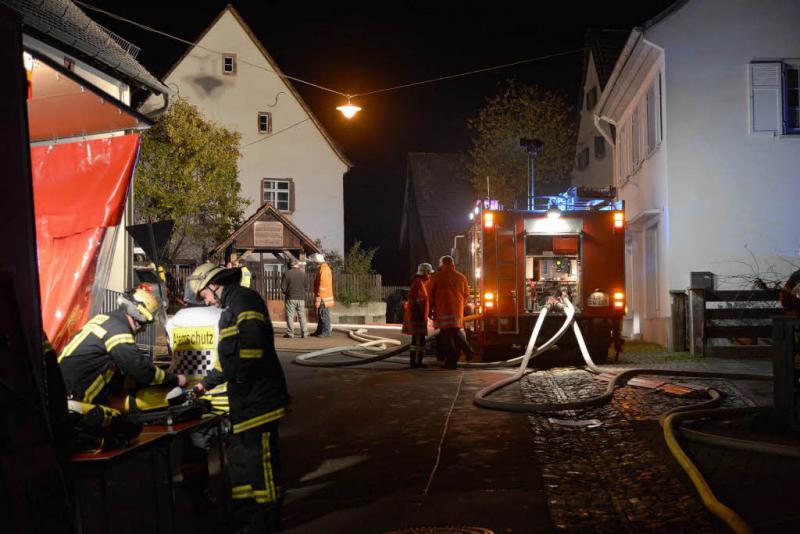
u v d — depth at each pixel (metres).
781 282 15.28
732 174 15.56
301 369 12.80
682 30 15.68
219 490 5.36
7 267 3.66
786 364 6.67
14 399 3.53
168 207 29.67
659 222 16.45
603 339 12.93
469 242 15.45
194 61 34.66
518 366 12.69
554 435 7.38
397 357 14.66
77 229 6.57
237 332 4.78
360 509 5.35
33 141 8.09
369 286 28.77
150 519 4.75
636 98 19.09
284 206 35.66
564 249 12.99
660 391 9.48
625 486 5.57
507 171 35.38
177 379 5.27
